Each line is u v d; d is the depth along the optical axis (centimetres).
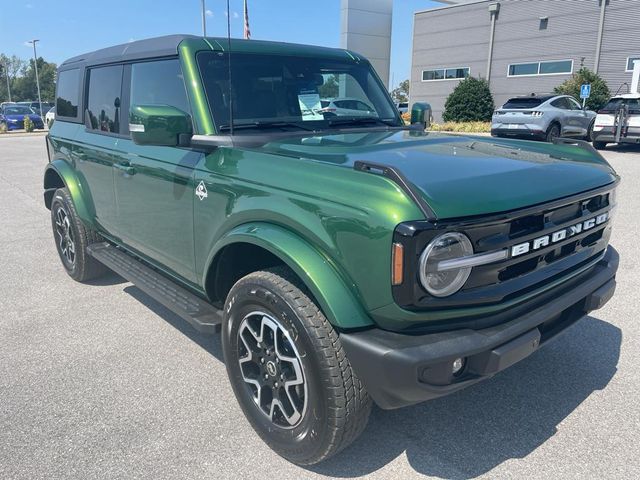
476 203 222
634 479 256
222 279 314
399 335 225
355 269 227
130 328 430
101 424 302
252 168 276
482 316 232
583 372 354
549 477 259
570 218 262
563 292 270
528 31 3102
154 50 370
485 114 3041
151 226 369
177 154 331
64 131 521
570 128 1841
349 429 242
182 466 267
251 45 363
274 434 271
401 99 7025
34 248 666
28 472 262
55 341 407
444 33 3544
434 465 268
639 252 603
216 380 350
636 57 2692
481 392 332
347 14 2845
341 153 278
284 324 249
